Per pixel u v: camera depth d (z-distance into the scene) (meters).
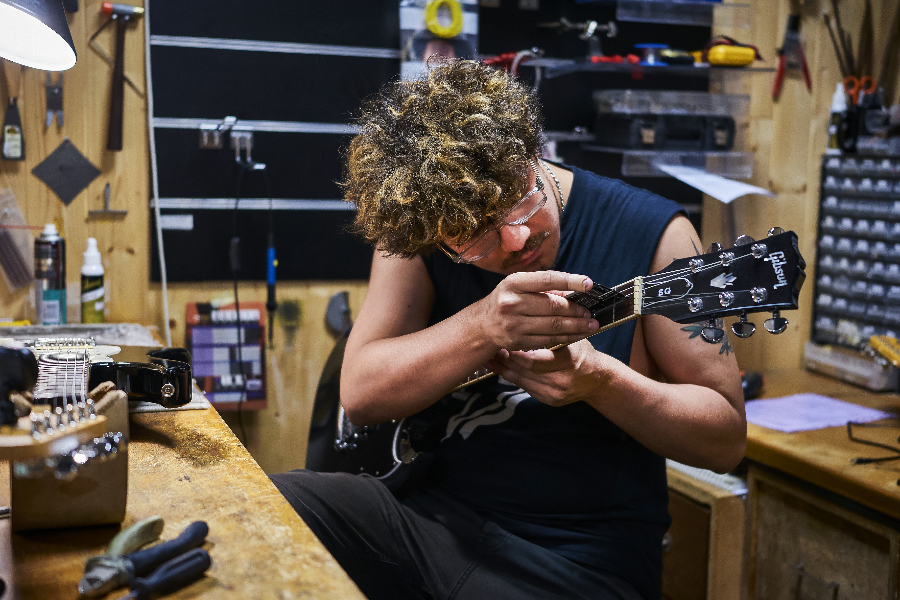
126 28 2.24
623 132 2.40
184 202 2.34
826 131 2.68
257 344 2.41
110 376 1.15
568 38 2.54
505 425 1.24
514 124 1.01
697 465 1.19
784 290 0.84
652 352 1.21
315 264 2.46
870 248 2.44
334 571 0.73
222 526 0.82
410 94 1.05
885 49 2.51
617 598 1.10
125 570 0.69
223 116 2.34
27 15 1.44
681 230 1.18
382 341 1.23
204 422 1.17
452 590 1.12
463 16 2.41
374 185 1.01
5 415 0.71
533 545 1.15
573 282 0.97
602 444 1.21
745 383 2.25
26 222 2.21
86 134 2.24
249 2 2.31
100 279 2.20
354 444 1.63
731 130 2.47
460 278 1.27
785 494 1.86
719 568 1.91
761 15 2.60
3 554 0.77
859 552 1.68
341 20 2.38
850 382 2.46
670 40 2.63
